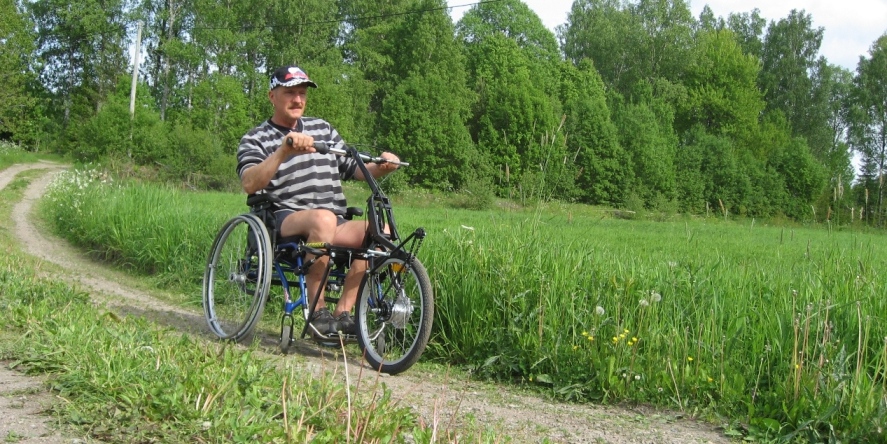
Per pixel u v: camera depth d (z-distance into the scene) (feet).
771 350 13.42
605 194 178.91
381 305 14.82
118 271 30.37
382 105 190.19
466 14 219.41
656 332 14.15
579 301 15.67
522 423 11.63
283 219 15.74
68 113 197.77
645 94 211.20
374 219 14.90
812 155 211.61
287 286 15.92
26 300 16.49
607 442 11.03
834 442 11.12
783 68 238.68
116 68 188.75
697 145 202.28
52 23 195.42
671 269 17.53
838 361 12.22
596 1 237.66
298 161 16.02
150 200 36.73
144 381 9.43
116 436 8.39
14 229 44.01
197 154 115.65
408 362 14.33
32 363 10.89
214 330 16.90
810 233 79.15
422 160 170.50
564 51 235.61
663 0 228.02
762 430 11.69
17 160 126.31
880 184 23.79
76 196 43.21
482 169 168.35
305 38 176.45
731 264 23.24
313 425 9.00
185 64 182.09
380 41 195.21
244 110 159.53
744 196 199.00
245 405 9.11
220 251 17.16
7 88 124.47
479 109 195.62
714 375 13.33
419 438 8.70
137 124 125.59
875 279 16.02
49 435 8.36
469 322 16.03
